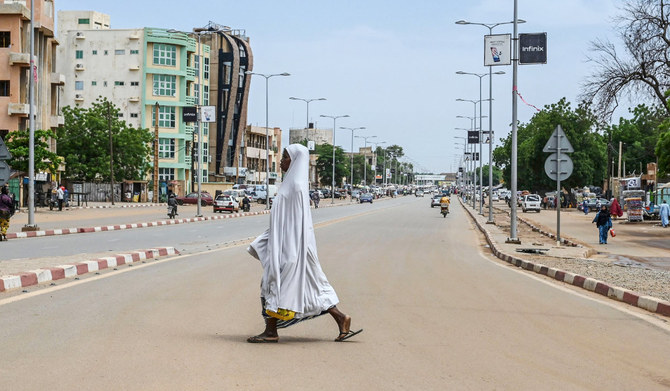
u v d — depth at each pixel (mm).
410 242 26047
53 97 60062
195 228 35438
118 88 90125
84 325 8125
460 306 10531
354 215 53781
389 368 6406
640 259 22109
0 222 24812
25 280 11789
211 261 16734
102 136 76125
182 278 13125
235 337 7676
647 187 67250
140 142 78812
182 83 91750
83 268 14219
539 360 6969
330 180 141125
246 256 18203
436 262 18281
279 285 7164
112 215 49156
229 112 106000
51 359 6398
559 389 5867
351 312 9688
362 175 190750
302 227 7223
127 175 79688
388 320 9078
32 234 28453
